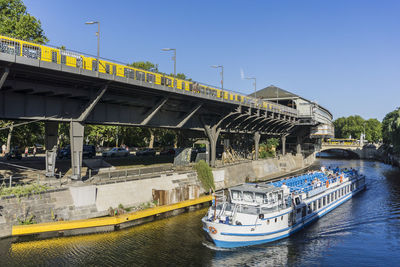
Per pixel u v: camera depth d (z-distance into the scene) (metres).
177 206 30.86
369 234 26.66
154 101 34.84
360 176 47.69
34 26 46.06
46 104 26.98
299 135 82.62
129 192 29.66
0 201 21.66
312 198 30.20
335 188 35.94
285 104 78.56
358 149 115.56
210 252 21.83
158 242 23.03
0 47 20.77
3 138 55.16
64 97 28.06
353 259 21.64
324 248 23.58
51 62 22.33
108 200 27.70
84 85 27.31
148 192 31.44
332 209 34.84
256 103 51.53
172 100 37.31
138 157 53.06
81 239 22.80
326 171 44.53
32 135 62.22
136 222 26.97
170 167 43.00
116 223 25.20
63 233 23.17
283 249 23.30
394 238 25.62
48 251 20.53
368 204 37.44
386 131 109.62
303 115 71.62
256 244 23.72
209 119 46.28
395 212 33.53
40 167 36.06
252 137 70.25
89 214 25.75
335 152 148.00
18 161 40.94
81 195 25.64
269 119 58.47
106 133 74.19
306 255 22.25
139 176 32.25
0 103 24.31
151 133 77.38
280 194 26.20
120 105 33.34
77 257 19.92
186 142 51.97
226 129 50.44
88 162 41.34
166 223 27.30
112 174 34.53
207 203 34.53
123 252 21.05
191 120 43.66
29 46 22.41
